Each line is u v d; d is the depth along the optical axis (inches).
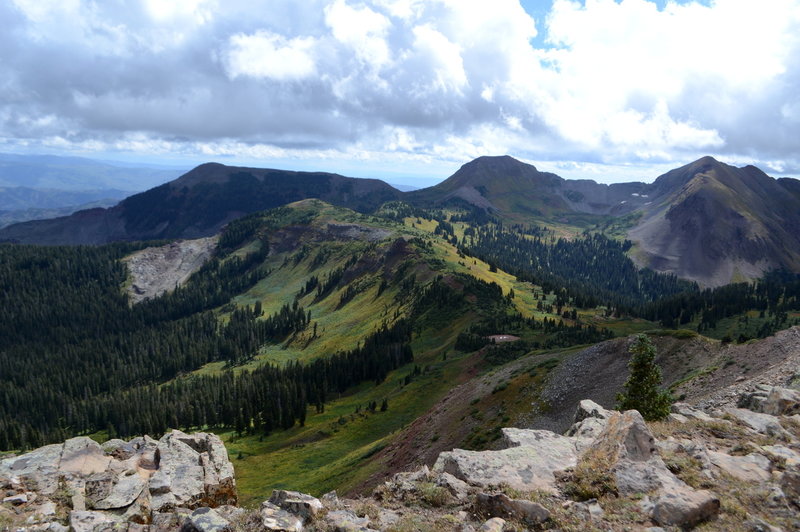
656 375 1364.4
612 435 634.8
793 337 1827.0
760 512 489.1
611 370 2479.1
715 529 455.8
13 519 501.0
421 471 638.5
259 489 3376.0
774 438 706.2
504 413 2566.4
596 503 518.0
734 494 521.0
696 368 2320.4
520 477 593.0
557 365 2810.0
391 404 4800.7
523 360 3294.8
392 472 2544.3
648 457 590.9
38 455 649.0
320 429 4712.1
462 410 2812.5
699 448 627.2
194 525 480.1
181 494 634.8
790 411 867.4
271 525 483.2
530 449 667.4
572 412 2324.1
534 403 2529.5
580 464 607.5
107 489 593.3
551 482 584.4
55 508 537.3
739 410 857.5
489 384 3026.6
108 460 680.4
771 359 1793.8
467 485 582.6
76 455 663.8
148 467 698.8
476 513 514.6
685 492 510.0
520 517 491.5
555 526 476.1
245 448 4808.1
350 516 515.5
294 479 3452.3
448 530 482.6
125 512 559.5
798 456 620.4
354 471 2933.1
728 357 2090.3
